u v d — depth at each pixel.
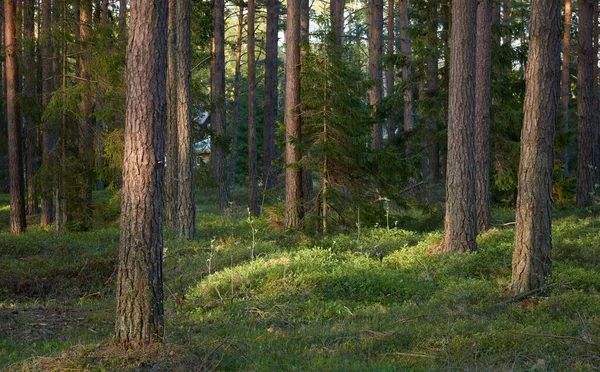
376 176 18.16
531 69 9.70
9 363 6.96
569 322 8.15
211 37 30.05
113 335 7.21
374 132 26.08
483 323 8.17
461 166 13.45
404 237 15.98
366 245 14.91
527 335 7.41
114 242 17.80
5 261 14.77
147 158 6.82
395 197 18.61
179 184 17.55
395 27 43.56
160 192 6.95
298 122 18.03
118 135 20.02
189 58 17.64
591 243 13.85
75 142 20.98
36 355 7.17
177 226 17.98
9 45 20.53
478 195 17.20
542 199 9.75
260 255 14.02
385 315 9.13
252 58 25.80
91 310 10.38
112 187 21.20
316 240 15.56
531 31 9.67
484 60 17.41
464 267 12.14
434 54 21.73
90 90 19.94
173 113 20.75
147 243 6.84
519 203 9.94
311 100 17.72
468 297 9.84
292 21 17.94
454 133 13.56
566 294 9.34
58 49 20.59
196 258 14.57
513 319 8.62
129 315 6.83
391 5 30.83
